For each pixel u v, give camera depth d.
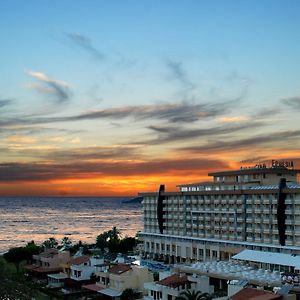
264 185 189.88
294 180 196.75
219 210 186.00
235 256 150.00
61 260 158.38
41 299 108.38
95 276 137.00
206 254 186.00
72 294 132.50
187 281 108.06
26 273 158.38
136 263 170.00
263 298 86.50
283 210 162.38
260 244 167.25
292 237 159.38
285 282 111.19
